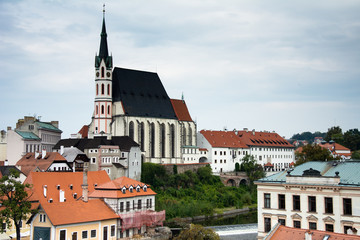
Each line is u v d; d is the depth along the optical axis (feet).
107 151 628.28
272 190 326.44
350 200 290.15
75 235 378.53
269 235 233.96
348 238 218.79
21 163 593.83
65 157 611.06
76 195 482.69
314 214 304.30
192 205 631.97
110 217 409.28
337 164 326.24
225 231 463.01
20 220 391.24
